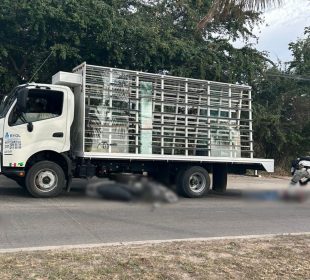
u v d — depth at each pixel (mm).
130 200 11000
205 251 5965
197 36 21000
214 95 13375
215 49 20844
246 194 12758
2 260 5258
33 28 16234
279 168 24656
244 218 9719
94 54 17672
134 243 6480
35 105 11414
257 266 5348
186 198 12898
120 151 12109
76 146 12000
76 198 11469
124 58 17953
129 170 12477
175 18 21641
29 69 18125
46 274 4754
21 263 5141
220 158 13242
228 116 13539
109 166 12234
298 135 24609
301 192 12219
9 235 7254
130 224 8461
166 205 11227
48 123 11469
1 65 17703
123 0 20359
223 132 13422
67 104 11695
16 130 11164
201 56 19438
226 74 20781
